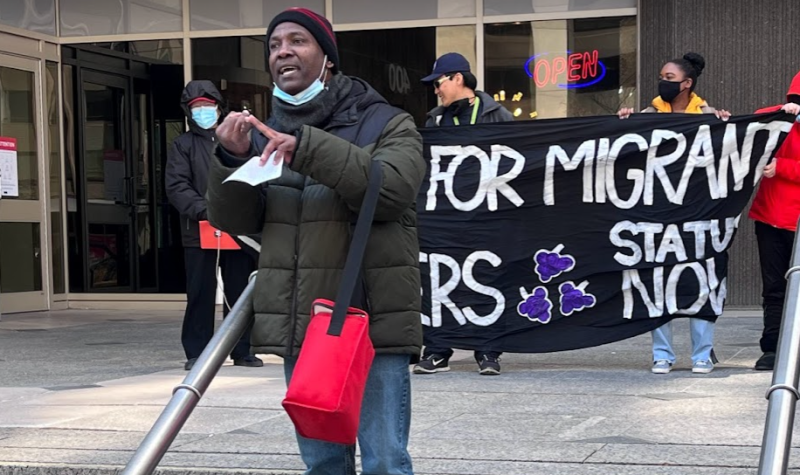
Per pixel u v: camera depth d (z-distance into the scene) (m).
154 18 11.84
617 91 10.43
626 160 6.64
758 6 9.78
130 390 6.05
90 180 12.09
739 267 9.98
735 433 4.55
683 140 6.60
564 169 6.67
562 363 7.14
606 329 6.62
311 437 2.72
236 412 5.23
